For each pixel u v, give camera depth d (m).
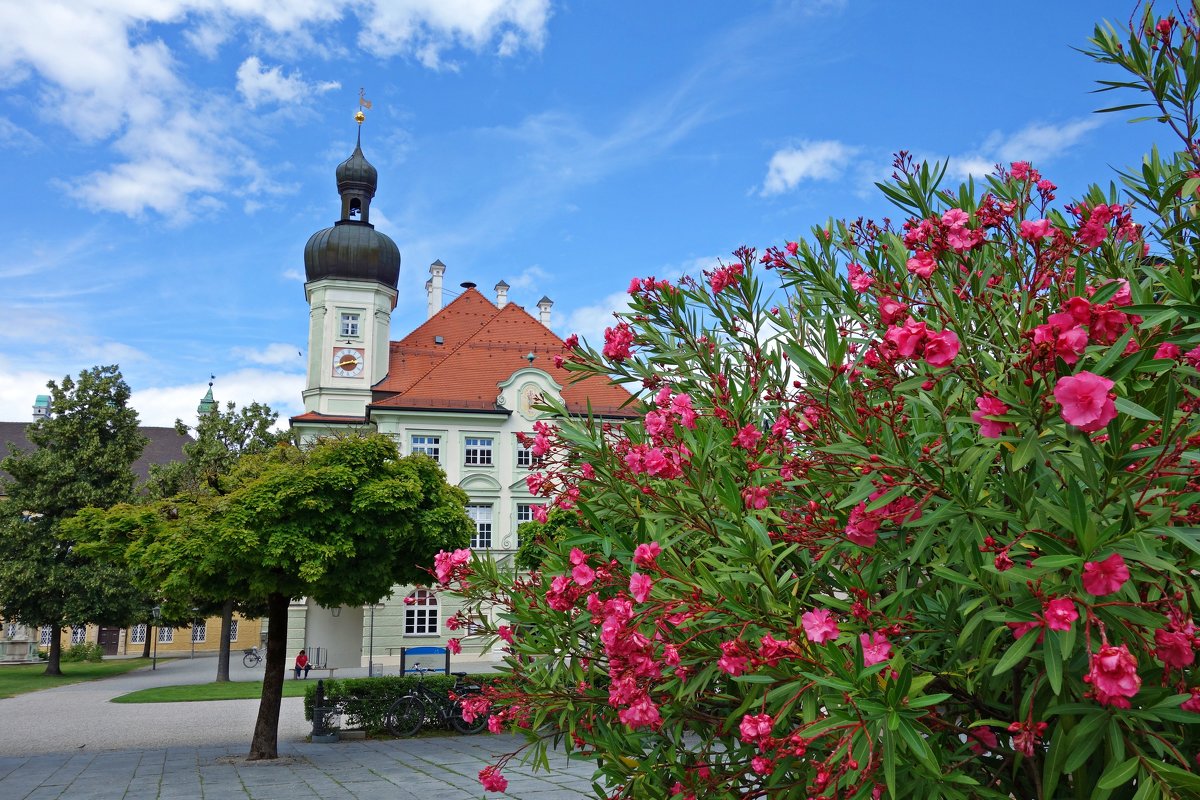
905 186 3.22
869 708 1.95
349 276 40.62
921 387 2.32
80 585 34.94
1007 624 2.06
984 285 2.72
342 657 35.69
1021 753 2.04
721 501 2.69
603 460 3.28
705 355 3.69
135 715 20.19
